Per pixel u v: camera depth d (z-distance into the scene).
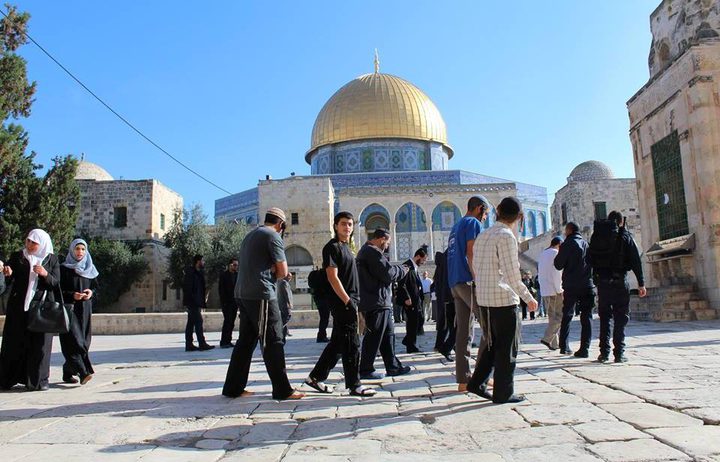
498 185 47.91
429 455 4.13
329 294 6.90
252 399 6.63
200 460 4.17
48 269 7.73
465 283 6.96
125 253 36.66
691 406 5.29
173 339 18.45
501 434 4.65
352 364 6.74
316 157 60.56
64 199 31.80
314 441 4.64
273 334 6.61
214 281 39.31
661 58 21.45
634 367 7.98
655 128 19.78
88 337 8.56
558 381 7.06
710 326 14.23
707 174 16.83
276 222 7.09
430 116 58.72
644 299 18.31
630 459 3.83
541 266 11.29
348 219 7.07
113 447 4.55
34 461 4.17
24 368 7.61
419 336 16.17
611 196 38.88
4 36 25.61
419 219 50.59
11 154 26.77
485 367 6.23
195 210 40.62
